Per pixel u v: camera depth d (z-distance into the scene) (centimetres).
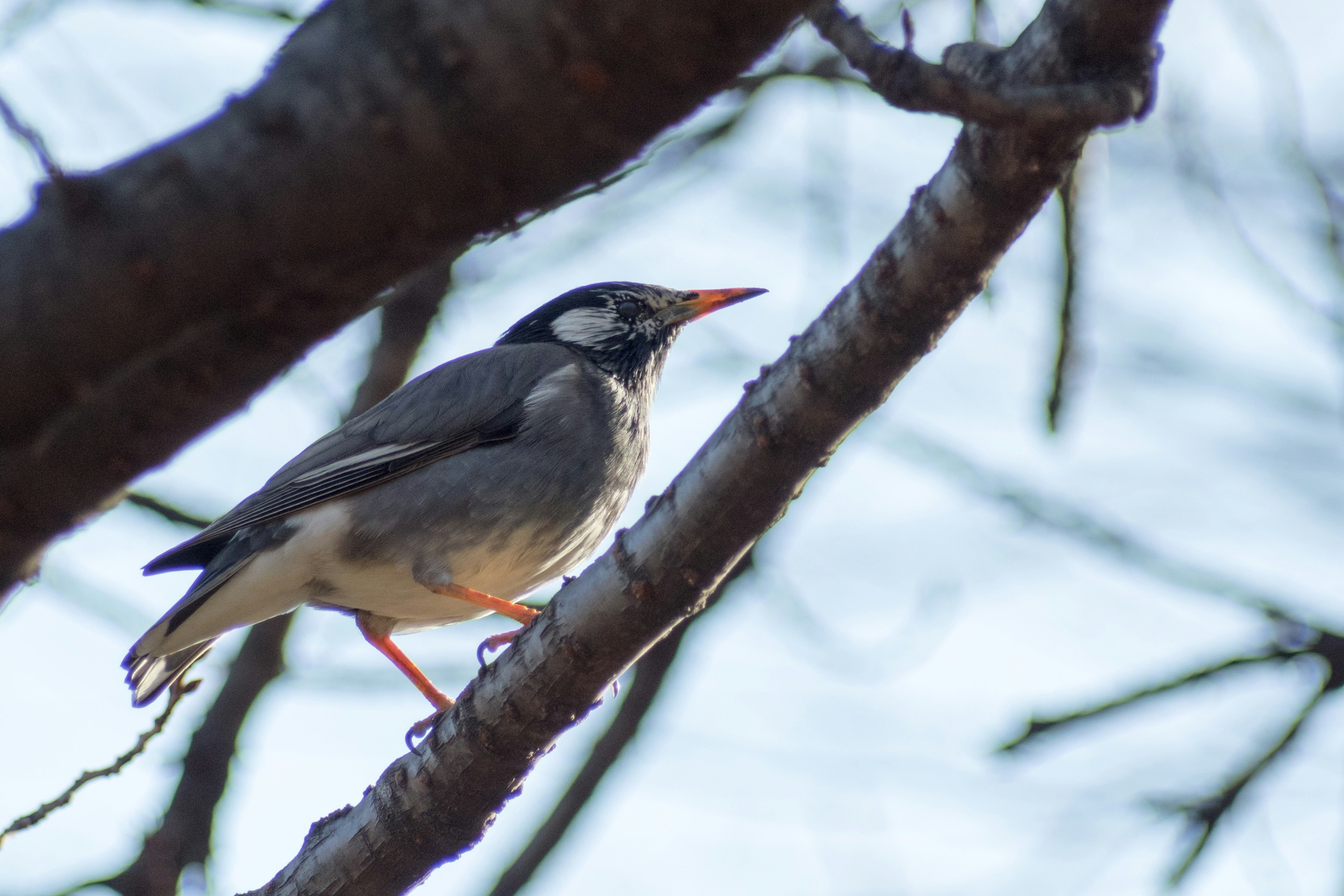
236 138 420
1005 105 444
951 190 550
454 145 413
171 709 765
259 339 453
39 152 417
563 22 393
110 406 461
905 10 443
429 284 1247
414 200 424
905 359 598
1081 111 448
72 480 480
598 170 431
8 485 480
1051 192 535
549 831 1209
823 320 616
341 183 420
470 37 402
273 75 424
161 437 474
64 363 441
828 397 613
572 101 405
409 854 784
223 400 471
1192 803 965
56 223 427
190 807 1180
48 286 430
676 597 689
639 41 391
